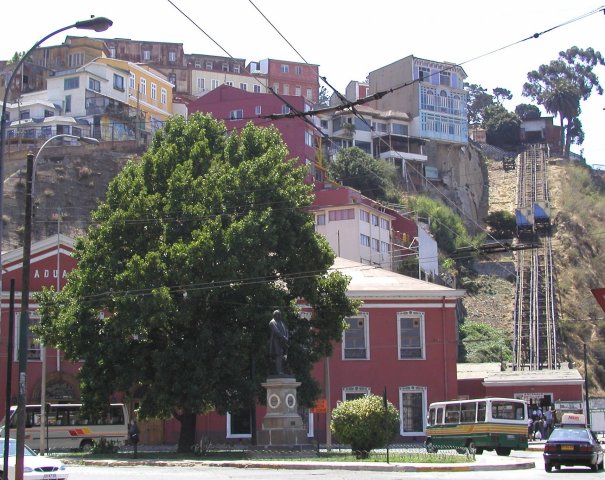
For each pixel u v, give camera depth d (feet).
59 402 171.01
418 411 175.42
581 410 188.75
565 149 565.53
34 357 171.73
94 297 128.16
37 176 299.99
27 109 332.60
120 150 324.39
